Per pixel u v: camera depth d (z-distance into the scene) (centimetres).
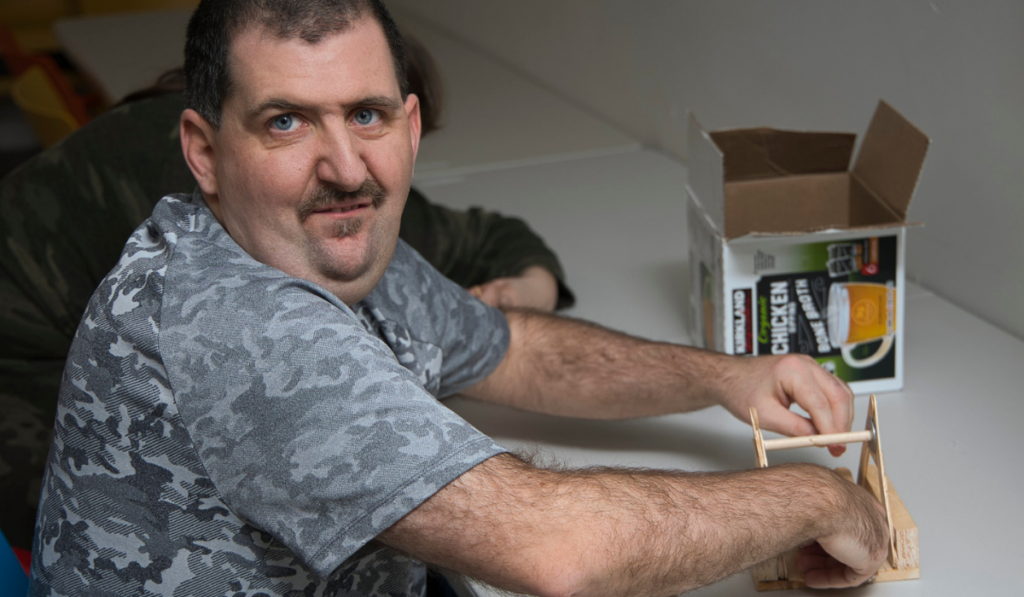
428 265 106
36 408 128
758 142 129
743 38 179
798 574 88
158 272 74
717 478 79
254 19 70
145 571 77
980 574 87
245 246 78
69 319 128
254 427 69
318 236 76
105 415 74
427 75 129
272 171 73
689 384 109
